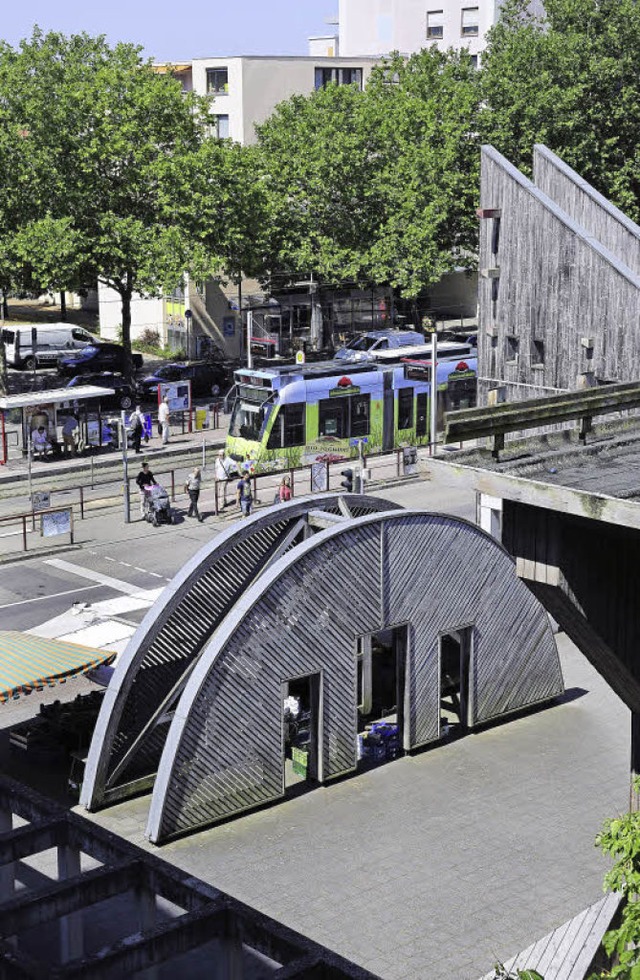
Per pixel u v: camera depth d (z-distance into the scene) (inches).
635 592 487.5
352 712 904.3
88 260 2140.7
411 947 699.4
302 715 963.3
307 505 931.3
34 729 946.1
